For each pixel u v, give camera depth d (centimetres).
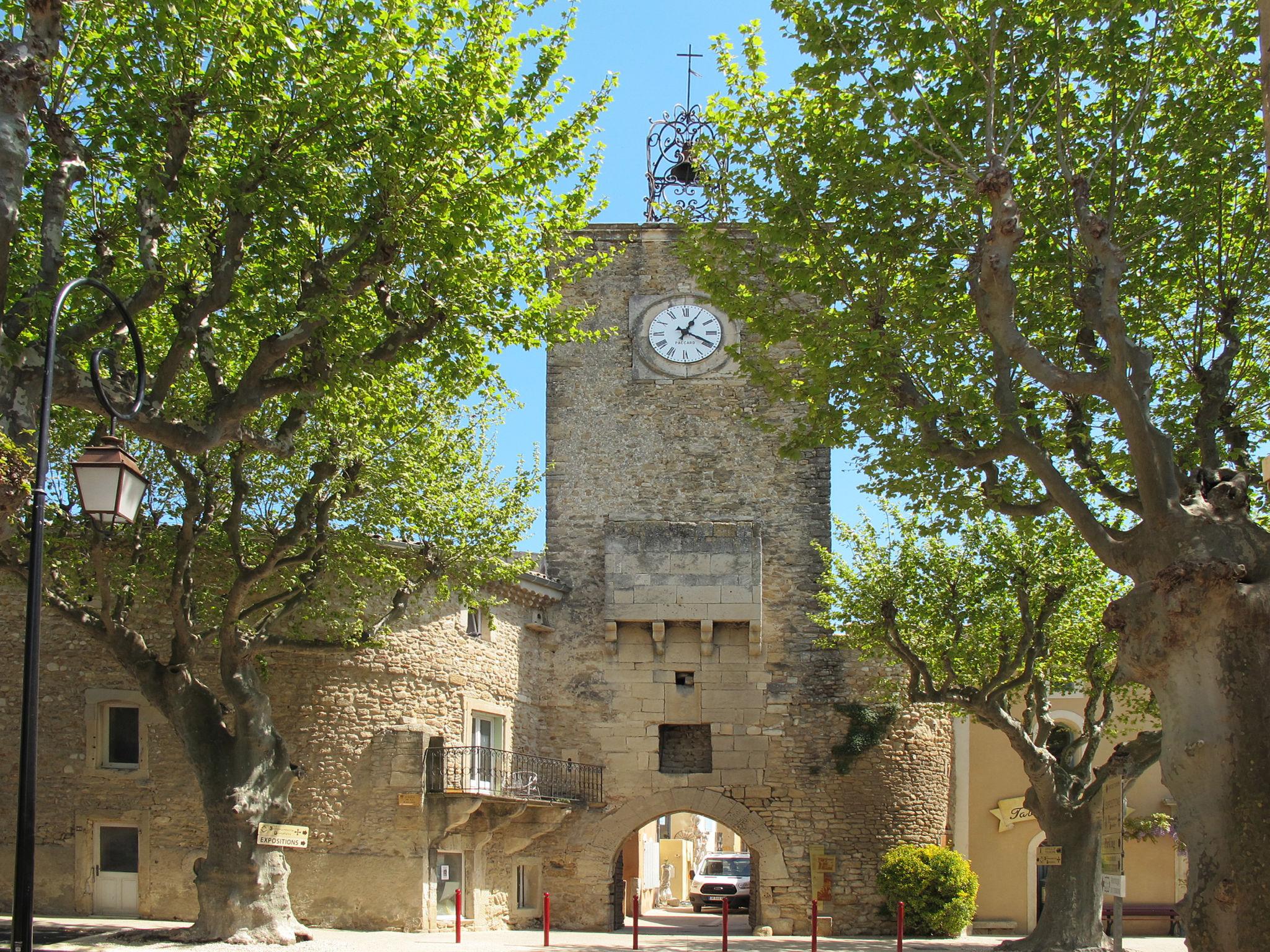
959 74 1461
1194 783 1024
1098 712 2638
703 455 2627
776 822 2455
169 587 1942
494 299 1507
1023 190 1525
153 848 2031
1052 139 1525
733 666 2525
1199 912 1008
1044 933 1944
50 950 1533
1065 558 1991
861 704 2489
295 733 2059
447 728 2184
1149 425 1122
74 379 1120
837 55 1393
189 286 1394
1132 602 1080
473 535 2012
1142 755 1942
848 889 2422
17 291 1342
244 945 1627
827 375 1468
